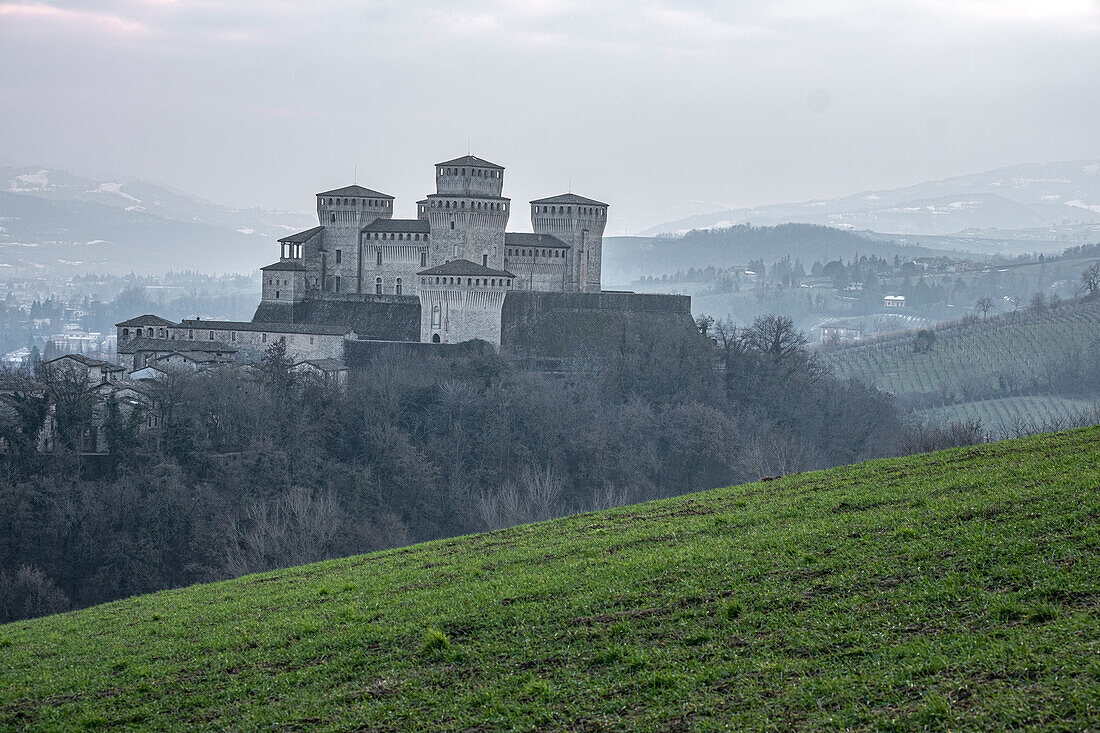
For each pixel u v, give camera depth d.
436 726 77.88
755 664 78.88
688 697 76.12
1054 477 109.19
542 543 127.38
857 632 80.81
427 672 87.56
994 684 70.00
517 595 101.44
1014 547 89.56
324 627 102.69
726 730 70.69
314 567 145.75
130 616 128.38
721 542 108.69
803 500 123.44
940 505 106.50
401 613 102.94
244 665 96.12
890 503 113.44
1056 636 74.00
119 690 94.06
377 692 85.06
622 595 96.75
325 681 89.06
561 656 86.38
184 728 84.25
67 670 102.31
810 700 72.62
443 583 113.44
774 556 100.12
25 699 94.62
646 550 111.94
